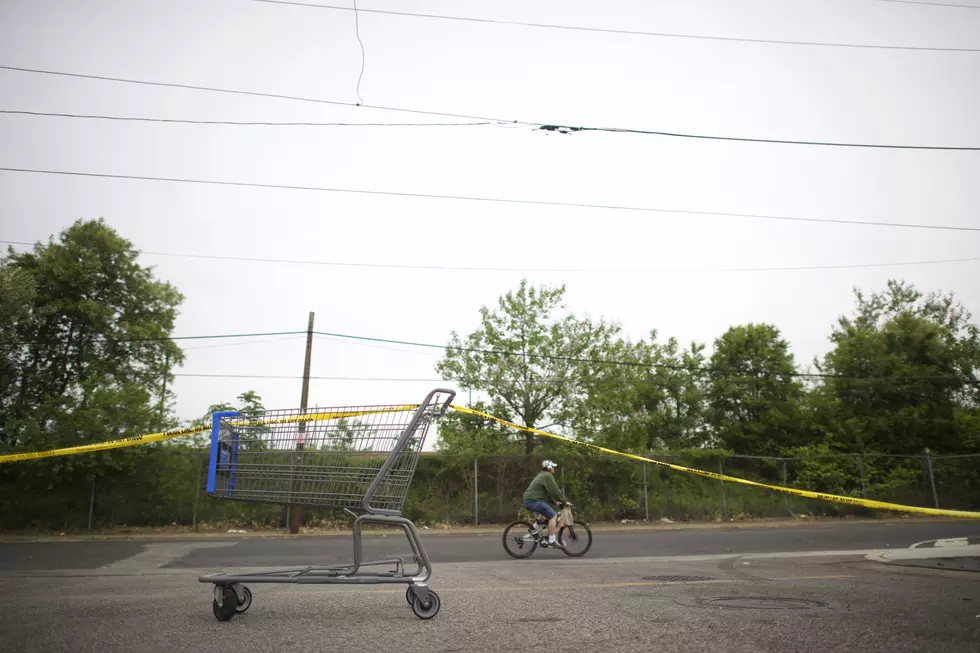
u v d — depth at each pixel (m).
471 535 19.03
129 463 20.11
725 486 25.45
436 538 17.58
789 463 27.09
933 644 4.32
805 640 4.42
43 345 28.58
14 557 12.31
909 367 33.00
